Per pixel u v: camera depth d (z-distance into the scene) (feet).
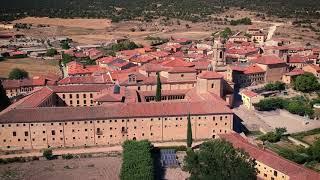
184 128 520.83
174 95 639.35
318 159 468.75
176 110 519.60
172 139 522.06
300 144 517.96
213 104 533.96
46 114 504.02
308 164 462.60
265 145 513.04
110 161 480.64
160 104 528.63
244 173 385.09
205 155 406.21
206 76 609.83
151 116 510.58
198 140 522.47
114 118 505.25
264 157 427.74
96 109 516.32
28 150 500.74
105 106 524.11
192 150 466.70
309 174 386.73
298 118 613.52
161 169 464.24
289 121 602.85
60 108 515.50
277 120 606.14
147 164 425.28
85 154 493.36
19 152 495.82
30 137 499.10
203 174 394.32
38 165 472.85
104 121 505.66
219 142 422.82
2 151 497.46
